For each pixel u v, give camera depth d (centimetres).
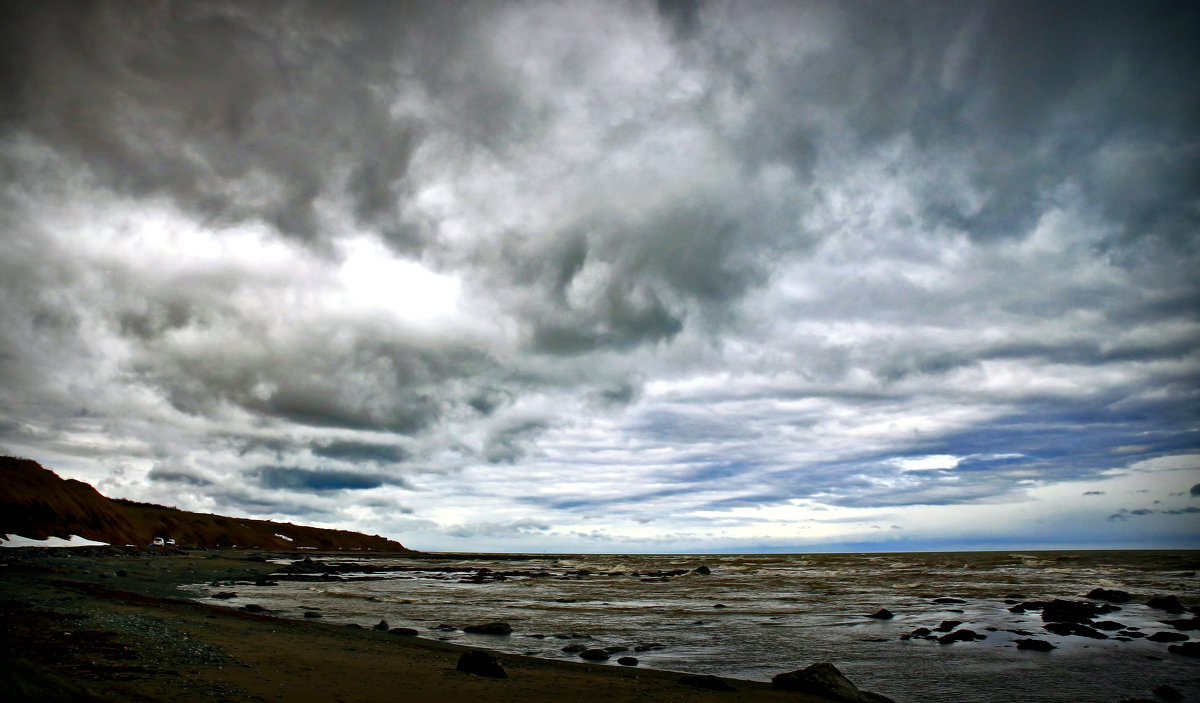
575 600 4269
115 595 2744
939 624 3031
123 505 12362
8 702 755
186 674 1241
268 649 1655
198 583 4541
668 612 3519
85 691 930
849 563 11250
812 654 2255
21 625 1647
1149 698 1603
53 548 6488
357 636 2181
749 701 1423
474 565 11675
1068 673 1962
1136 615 3284
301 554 13712
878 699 1591
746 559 15712
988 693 1719
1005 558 11894
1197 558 9706
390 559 14262
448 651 1969
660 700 1382
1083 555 12988
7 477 7488
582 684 1524
